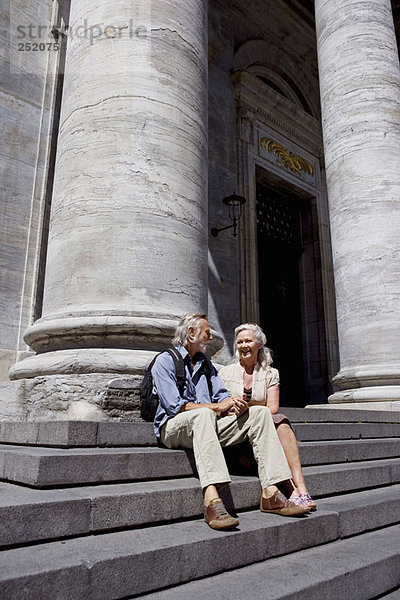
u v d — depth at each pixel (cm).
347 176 841
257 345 412
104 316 459
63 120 570
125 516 256
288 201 1550
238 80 1345
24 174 832
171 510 277
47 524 227
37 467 269
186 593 215
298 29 1614
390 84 869
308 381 1421
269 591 219
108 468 295
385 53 890
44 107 885
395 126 845
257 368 407
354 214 816
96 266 482
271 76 1528
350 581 249
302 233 1541
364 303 777
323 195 1560
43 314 511
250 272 1220
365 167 826
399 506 386
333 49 925
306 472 390
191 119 566
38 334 488
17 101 853
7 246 786
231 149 1288
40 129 869
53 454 284
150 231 496
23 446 366
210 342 532
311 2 1591
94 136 524
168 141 535
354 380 764
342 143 862
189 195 538
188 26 602
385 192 806
